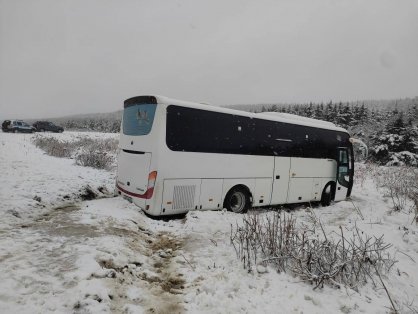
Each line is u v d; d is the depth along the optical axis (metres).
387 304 4.51
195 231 6.91
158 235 6.70
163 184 7.47
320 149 11.53
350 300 4.44
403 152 29.31
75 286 3.85
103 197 9.57
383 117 52.66
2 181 9.01
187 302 4.05
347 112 49.78
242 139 8.98
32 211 6.99
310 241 6.20
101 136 33.50
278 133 9.99
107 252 4.98
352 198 13.16
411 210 9.62
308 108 56.38
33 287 3.77
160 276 4.83
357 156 32.53
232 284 4.49
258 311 3.92
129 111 8.40
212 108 8.29
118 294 3.94
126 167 8.28
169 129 7.52
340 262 5.03
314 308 4.16
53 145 20.09
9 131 37.53
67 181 9.82
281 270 5.18
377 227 8.12
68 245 5.08
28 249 4.83
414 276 5.58
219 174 8.48
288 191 10.45
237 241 6.20
